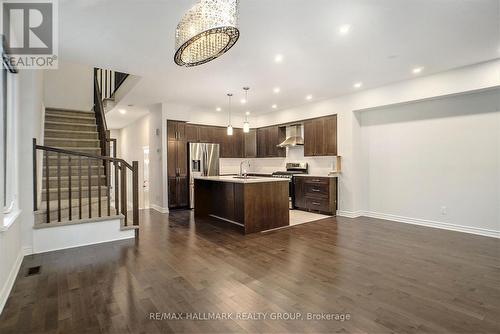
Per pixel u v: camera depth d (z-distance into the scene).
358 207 5.90
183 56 2.16
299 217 5.85
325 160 6.78
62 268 3.02
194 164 7.14
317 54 3.65
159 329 1.93
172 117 6.75
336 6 2.53
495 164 4.19
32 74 3.46
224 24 1.81
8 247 2.54
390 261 3.23
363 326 1.96
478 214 4.37
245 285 2.62
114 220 4.11
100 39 3.16
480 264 3.11
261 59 3.80
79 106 6.93
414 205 5.15
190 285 2.62
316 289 2.53
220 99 6.25
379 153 5.68
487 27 2.96
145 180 8.10
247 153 8.43
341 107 5.98
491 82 3.96
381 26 2.91
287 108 7.32
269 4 2.47
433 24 2.88
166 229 4.86
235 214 5.31
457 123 4.57
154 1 2.41
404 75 4.61
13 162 3.01
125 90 5.85
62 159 5.07
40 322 2.01
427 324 1.97
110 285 2.62
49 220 3.62
